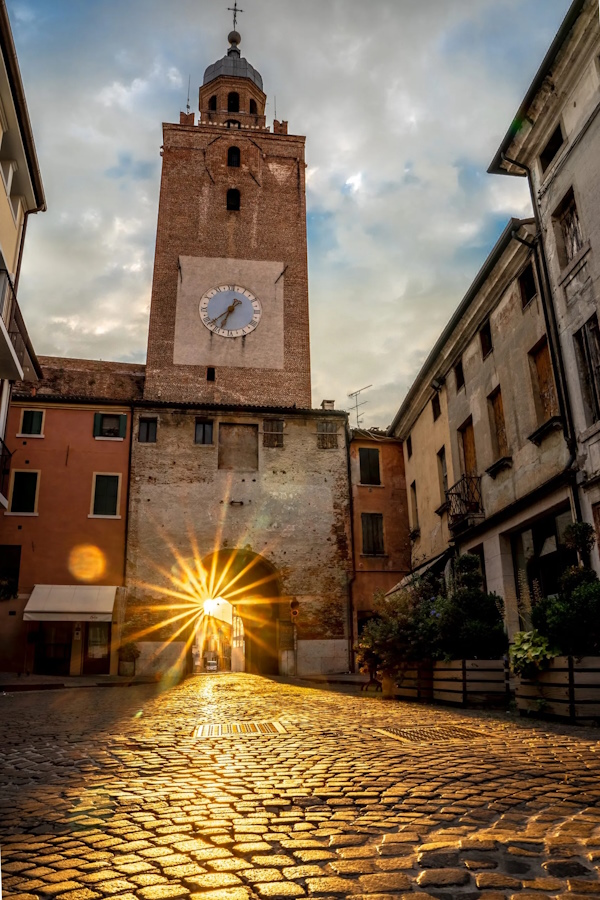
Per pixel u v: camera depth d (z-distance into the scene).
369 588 29.55
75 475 28.36
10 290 16.70
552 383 15.41
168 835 3.79
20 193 18.38
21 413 28.70
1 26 12.82
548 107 15.17
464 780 5.04
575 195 14.27
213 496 29.27
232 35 47.12
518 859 3.26
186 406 29.83
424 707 11.12
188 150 39.41
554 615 8.88
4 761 6.58
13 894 2.95
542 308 15.61
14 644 26.19
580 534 10.32
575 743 6.72
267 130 41.16
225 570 31.02
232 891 2.92
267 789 4.93
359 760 6.05
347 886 2.96
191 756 6.56
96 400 29.09
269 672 30.61
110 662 26.47
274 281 37.50
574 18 13.46
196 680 24.38
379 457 31.23
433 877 3.04
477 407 19.75
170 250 37.16
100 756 6.67
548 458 15.16
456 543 20.59
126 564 27.72
